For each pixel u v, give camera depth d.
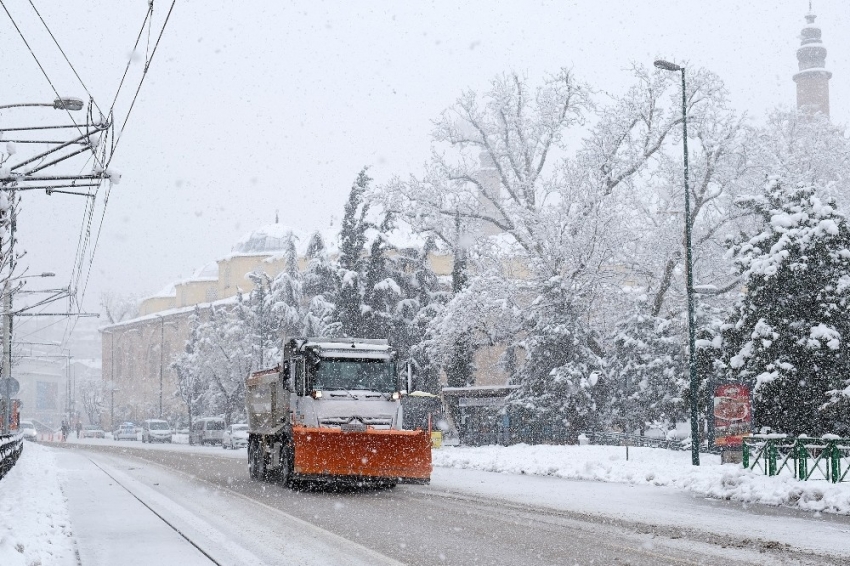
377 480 21.36
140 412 123.00
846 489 17.09
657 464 28.27
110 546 12.55
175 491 22.50
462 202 56.56
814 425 34.12
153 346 120.88
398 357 23.12
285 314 68.00
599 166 52.81
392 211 57.56
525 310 52.19
